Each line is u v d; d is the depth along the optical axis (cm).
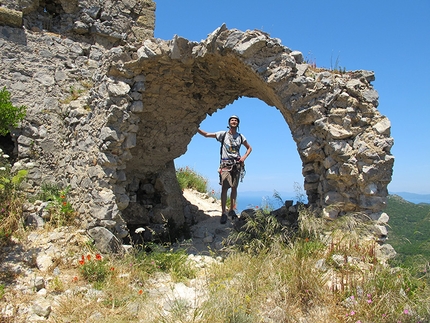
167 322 416
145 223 862
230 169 813
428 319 403
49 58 834
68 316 427
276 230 637
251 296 459
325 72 625
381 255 542
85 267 524
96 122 668
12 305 437
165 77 725
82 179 670
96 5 898
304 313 435
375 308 415
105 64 682
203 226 873
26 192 734
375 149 580
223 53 653
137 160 863
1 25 793
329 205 582
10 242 565
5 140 809
